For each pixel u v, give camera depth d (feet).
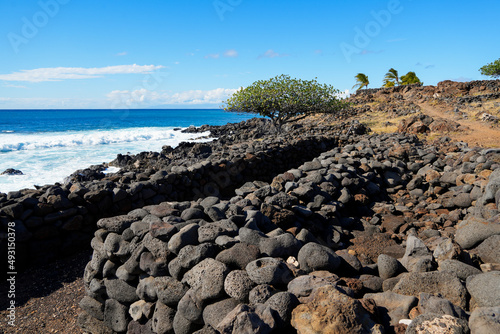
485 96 107.14
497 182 20.12
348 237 19.71
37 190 25.26
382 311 9.77
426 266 12.28
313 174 25.31
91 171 51.78
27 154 79.25
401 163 34.71
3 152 82.28
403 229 21.61
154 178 29.37
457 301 9.87
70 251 22.63
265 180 44.34
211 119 298.15
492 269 12.69
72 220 22.56
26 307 17.34
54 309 17.20
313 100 87.61
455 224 22.24
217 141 95.81
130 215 15.92
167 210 16.20
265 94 86.63
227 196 37.04
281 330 9.32
